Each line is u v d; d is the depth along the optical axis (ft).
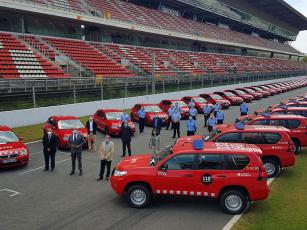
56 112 83.51
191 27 205.36
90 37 143.23
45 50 107.45
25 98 78.79
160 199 36.94
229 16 250.78
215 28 242.78
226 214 32.71
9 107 75.56
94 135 60.08
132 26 145.38
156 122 61.26
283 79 243.60
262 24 311.27
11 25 111.96
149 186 34.17
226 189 32.96
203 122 89.30
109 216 32.12
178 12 219.61
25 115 76.79
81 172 45.21
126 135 53.83
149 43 173.27
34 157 54.60
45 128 64.95
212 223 30.58
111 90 101.76
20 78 80.43
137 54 148.56
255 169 32.45
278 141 43.39
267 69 252.42
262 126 46.62
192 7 211.61
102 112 76.79
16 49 98.78
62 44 118.83
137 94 111.96
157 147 59.06
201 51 219.00
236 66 208.85
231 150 33.40
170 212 33.22
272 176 43.62
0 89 74.08
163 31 163.43
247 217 31.71
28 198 36.73
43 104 82.64
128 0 188.75
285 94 168.45
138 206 34.09
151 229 29.30
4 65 88.48
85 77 97.04
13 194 37.99
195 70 165.99
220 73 176.55
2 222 30.76
